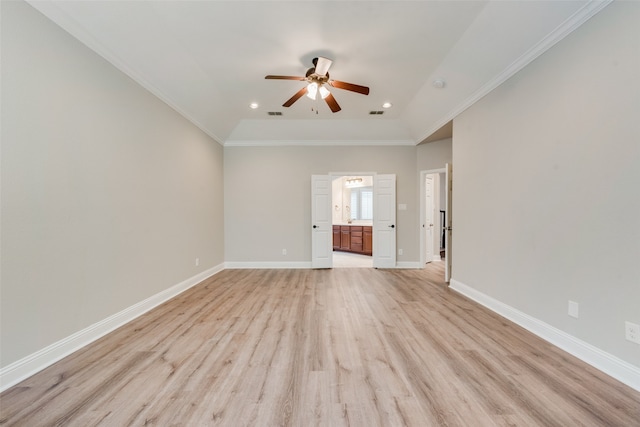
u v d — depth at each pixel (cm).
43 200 194
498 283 292
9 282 173
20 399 158
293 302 335
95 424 140
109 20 222
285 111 457
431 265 578
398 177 551
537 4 204
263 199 550
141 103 296
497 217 292
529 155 247
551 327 225
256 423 141
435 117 420
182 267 383
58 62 204
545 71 229
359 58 305
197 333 247
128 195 277
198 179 431
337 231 810
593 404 153
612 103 176
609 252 179
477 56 278
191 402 157
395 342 229
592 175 190
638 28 162
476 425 139
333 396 161
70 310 213
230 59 306
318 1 222
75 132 218
